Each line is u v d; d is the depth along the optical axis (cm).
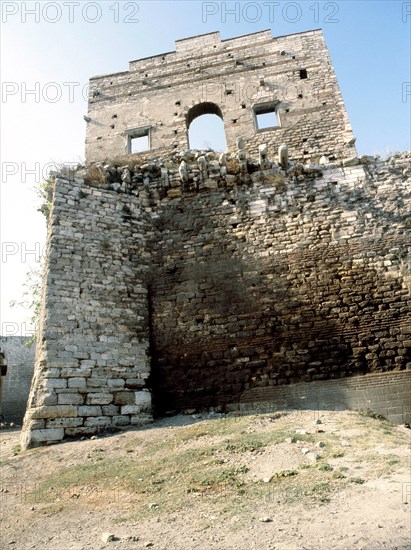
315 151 1778
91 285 1248
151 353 1245
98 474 760
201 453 786
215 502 581
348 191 1372
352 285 1228
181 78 2058
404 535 421
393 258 1241
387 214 1309
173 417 1141
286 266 1292
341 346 1159
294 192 1401
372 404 1075
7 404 2895
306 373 1147
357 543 415
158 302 1311
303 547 420
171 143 1917
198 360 1216
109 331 1208
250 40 2091
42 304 1298
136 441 934
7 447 1111
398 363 1112
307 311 1219
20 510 651
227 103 1959
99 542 505
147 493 652
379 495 526
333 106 1862
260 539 452
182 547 460
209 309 1273
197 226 1404
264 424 942
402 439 794
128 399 1136
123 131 1984
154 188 1481
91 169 1475
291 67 1988
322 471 634
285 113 1886
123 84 2095
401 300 1182
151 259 1380
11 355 3041
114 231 1366
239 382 1170
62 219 1305
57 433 1015
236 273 1309
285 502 544
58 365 1096
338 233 1311
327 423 913
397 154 1407
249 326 1229
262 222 1372
